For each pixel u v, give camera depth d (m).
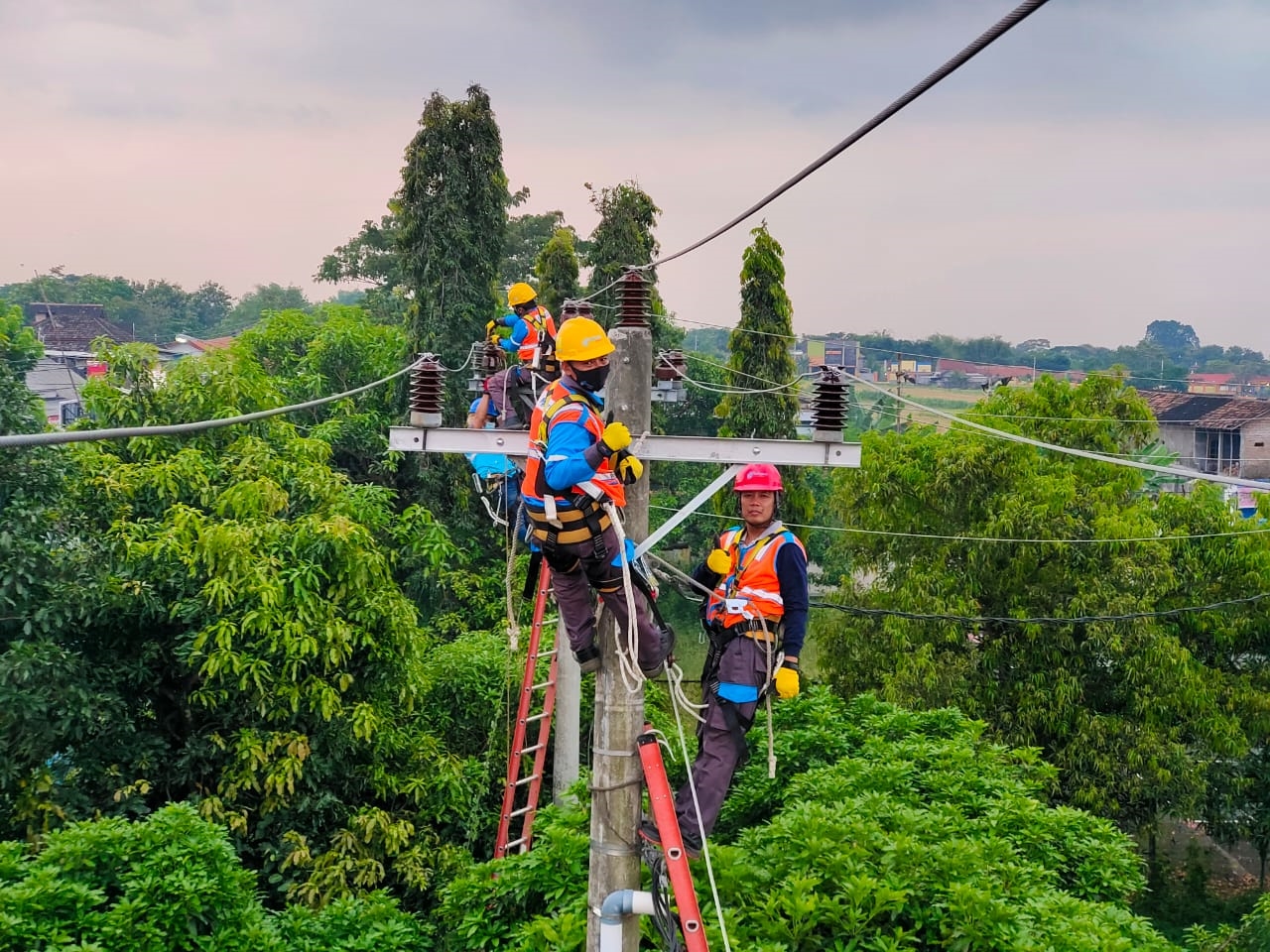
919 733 12.87
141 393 15.89
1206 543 21.88
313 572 13.70
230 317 104.44
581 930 8.07
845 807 9.68
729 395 23.38
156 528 14.06
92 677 13.22
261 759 13.18
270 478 14.85
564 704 14.27
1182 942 21.22
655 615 6.01
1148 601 20.52
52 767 12.91
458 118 24.80
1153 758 20.12
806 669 30.73
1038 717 20.94
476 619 21.50
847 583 23.64
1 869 8.99
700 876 8.59
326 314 29.42
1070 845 10.61
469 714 16.73
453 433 7.10
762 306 23.25
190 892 9.03
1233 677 21.89
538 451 5.51
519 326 10.98
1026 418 22.95
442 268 24.53
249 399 16.58
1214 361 88.19
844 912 8.31
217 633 13.07
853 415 44.25
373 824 13.53
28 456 13.16
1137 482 22.12
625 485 5.75
